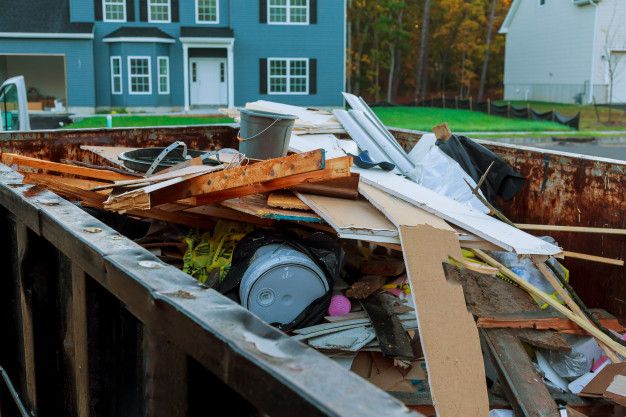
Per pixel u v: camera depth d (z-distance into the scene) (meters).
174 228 4.05
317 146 4.93
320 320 3.18
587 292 3.78
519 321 3.06
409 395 2.93
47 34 31.75
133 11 32.88
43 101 36.53
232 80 32.88
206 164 4.03
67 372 1.97
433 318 2.67
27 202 2.09
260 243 3.32
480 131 25.98
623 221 3.51
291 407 0.93
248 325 1.12
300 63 33.84
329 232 3.52
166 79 33.34
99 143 5.51
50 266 2.10
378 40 59.81
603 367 2.91
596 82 38.59
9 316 2.55
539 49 44.16
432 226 3.00
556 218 3.99
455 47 62.12
